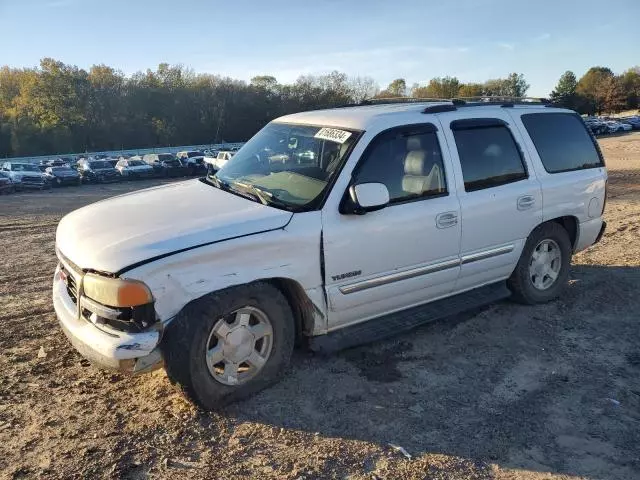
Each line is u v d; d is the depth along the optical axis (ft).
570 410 11.60
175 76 277.03
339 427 10.92
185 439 10.46
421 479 9.41
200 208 12.35
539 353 14.21
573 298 18.03
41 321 16.69
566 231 17.78
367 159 12.98
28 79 245.45
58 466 9.61
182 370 10.71
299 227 11.87
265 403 11.69
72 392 12.17
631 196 43.24
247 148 15.81
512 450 10.26
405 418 11.27
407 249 13.48
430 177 14.02
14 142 229.04
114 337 10.32
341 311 12.82
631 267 21.30
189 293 10.62
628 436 10.71
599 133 198.39
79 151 246.88
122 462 9.75
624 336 15.23
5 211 62.39
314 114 15.42
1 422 10.96
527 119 16.80
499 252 15.60
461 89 317.22
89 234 11.43
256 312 11.62
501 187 15.46
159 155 131.23
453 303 15.15
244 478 9.39
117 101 254.27
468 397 12.09
